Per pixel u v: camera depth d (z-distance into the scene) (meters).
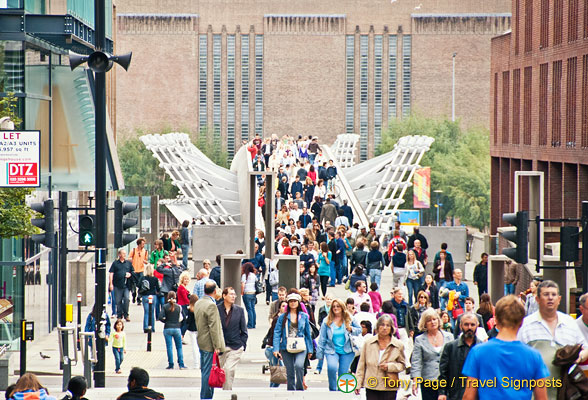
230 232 96.75
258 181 130.12
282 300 53.84
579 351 25.19
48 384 54.12
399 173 154.50
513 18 143.12
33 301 70.19
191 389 45.84
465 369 21.47
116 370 56.91
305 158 148.88
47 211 47.81
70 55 46.47
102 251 47.81
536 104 131.25
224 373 41.22
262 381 54.59
